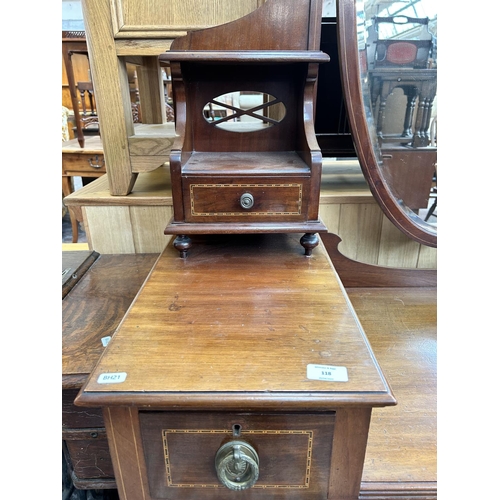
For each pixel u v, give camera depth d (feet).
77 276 2.67
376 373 1.36
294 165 2.12
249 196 2.05
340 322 1.65
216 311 1.72
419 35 2.38
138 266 2.86
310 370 1.37
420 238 2.73
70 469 2.10
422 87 2.46
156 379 1.32
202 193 2.06
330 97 3.18
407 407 1.99
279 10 1.95
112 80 2.55
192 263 2.20
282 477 1.46
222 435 1.38
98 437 1.89
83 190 3.06
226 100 6.01
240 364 1.39
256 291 1.90
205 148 2.47
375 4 2.29
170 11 2.39
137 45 2.46
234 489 1.39
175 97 2.12
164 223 2.94
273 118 3.15
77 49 5.85
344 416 1.34
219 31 1.97
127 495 1.50
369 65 2.39
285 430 1.37
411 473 1.63
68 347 1.97
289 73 2.31
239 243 2.47
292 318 1.68
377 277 3.02
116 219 2.93
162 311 1.72
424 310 2.80
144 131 3.08
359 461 1.42
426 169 2.60
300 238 2.41
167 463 1.44
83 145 6.69
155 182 3.29
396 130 2.52
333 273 2.09
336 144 3.32
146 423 1.36
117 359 1.42
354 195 2.84
